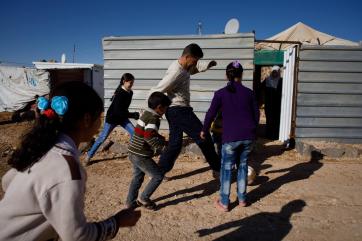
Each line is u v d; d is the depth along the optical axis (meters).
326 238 3.70
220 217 4.21
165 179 5.57
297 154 7.25
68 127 1.63
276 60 11.75
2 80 17.92
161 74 8.94
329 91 7.89
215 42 8.55
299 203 4.62
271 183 5.44
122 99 6.19
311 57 7.80
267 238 3.71
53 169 1.50
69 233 1.46
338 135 8.02
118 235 3.77
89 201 4.72
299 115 7.93
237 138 4.19
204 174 5.85
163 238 3.71
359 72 7.85
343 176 5.79
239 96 4.22
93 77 21.61
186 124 4.75
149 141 3.90
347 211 4.37
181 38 8.73
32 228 1.53
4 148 7.84
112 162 6.61
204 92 8.69
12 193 1.52
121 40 9.04
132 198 4.34
